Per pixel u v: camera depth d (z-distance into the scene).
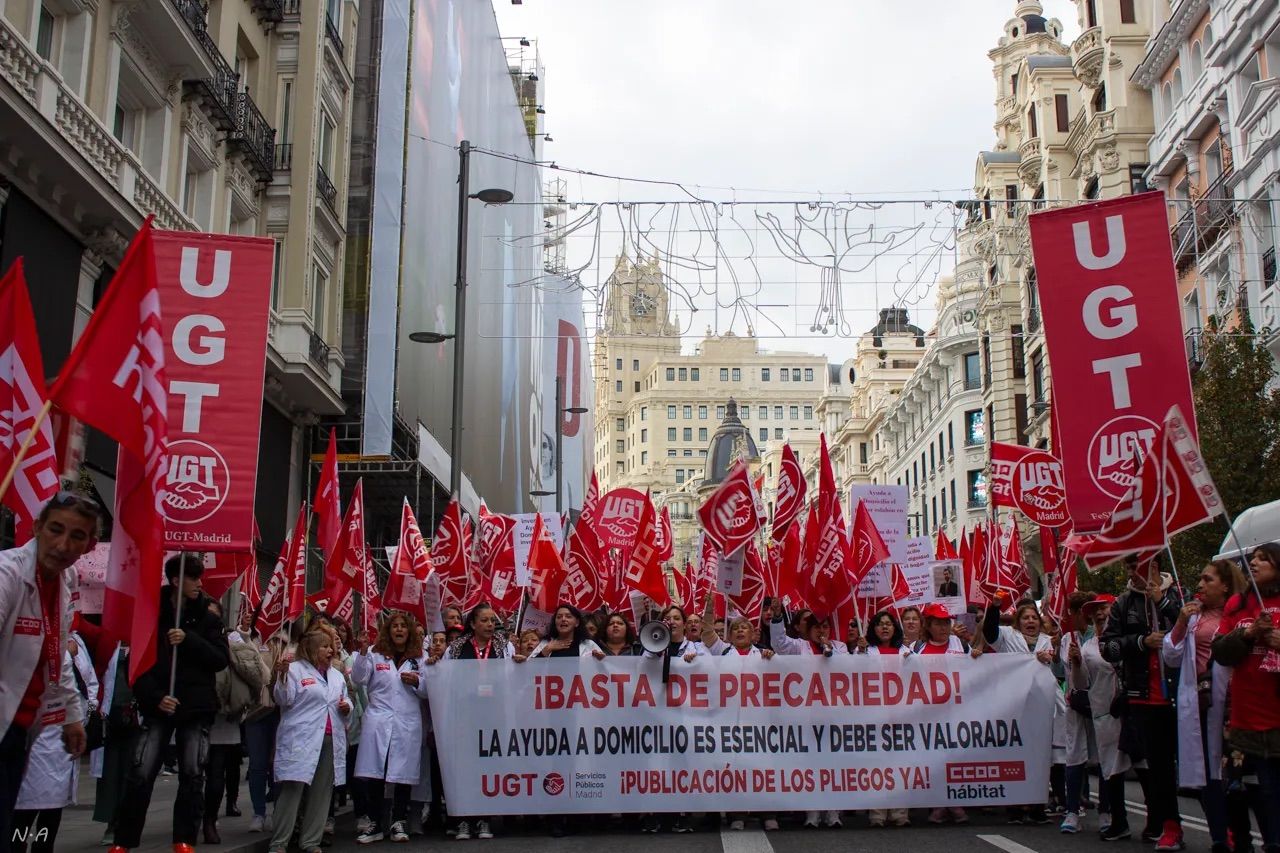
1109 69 40.94
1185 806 12.45
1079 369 10.23
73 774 7.52
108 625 7.15
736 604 12.10
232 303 9.72
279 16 25.48
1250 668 7.31
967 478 59.56
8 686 5.54
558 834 10.52
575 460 54.09
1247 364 23.70
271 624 12.55
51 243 16.38
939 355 62.25
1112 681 9.84
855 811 11.48
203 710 8.80
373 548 30.73
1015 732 10.89
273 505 24.64
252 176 24.38
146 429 7.07
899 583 16.16
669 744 10.70
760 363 166.62
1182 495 8.73
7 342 7.08
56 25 16.98
